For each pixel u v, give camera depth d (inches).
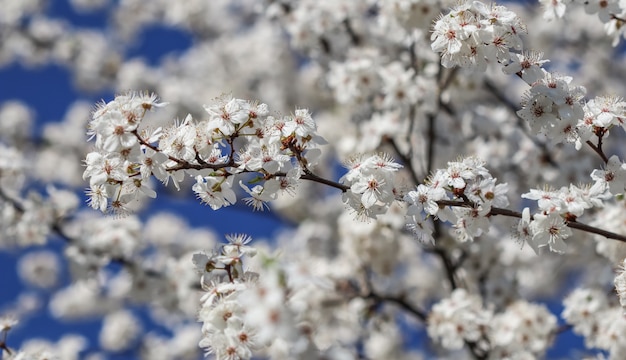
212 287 151.8
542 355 274.7
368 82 305.6
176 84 521.7
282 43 501.7
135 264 331.6
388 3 254.5
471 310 270.8
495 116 336.8
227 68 526.9
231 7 557.9
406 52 323.9
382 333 343.3
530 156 317.4
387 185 159.3
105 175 154.0
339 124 422.3
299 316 122.0
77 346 458.0
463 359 332.8
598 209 253.6
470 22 163.5
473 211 162.1
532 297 447.8
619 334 224.7
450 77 293.4
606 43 471.5
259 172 159.8
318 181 161.6
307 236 447.5
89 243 319.3
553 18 193.6
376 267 313.7
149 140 151.6
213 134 157.1
